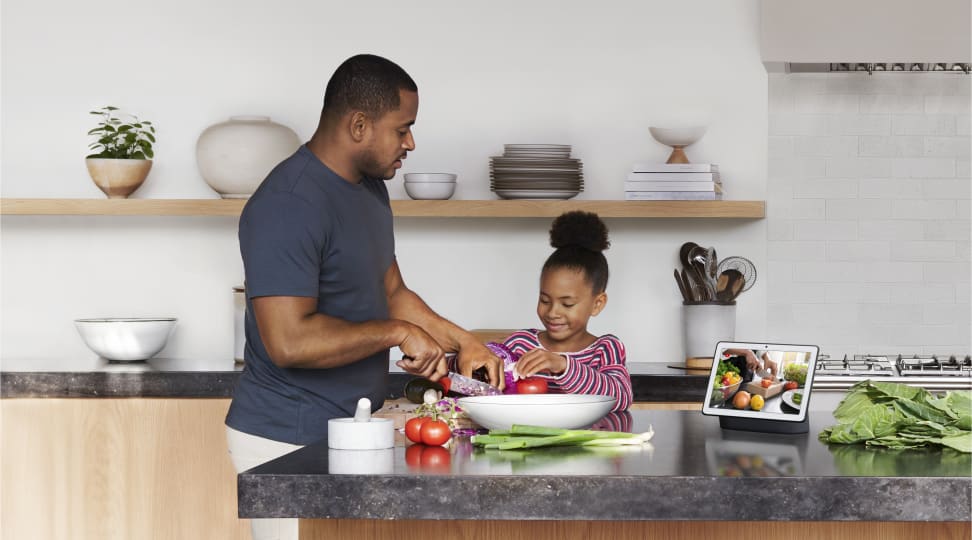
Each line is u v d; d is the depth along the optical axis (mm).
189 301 4082
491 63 4043
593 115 4035
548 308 2936
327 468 1622
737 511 1552
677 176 3732
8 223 4090
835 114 4184
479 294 4055
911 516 1544
